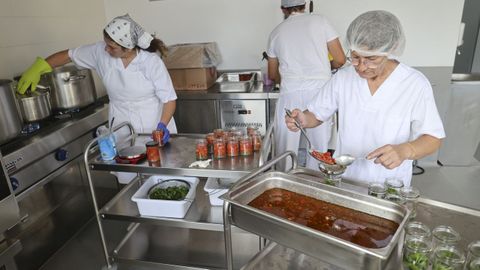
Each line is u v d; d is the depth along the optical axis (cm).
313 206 116
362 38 116
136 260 202
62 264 213
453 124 308
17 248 145
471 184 285
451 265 83
